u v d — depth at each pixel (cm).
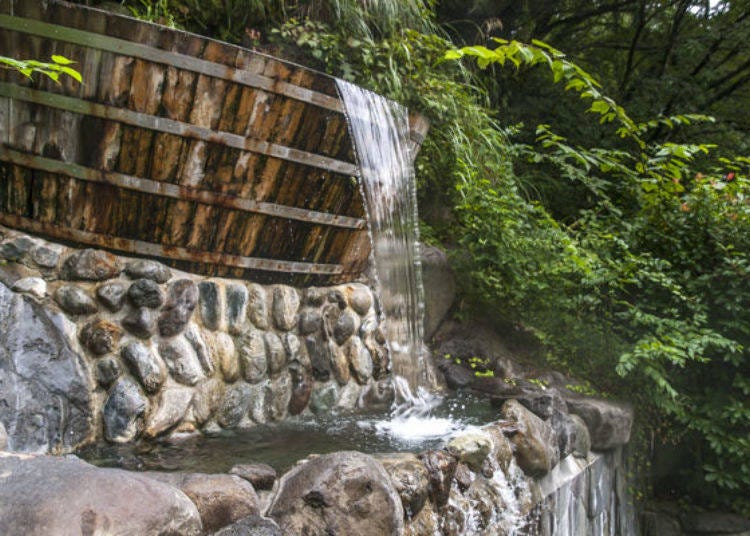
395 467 225
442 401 388
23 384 233
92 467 154
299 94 283
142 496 151
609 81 817
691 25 862
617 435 410
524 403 347
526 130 706
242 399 301
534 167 660
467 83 516
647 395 471
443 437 302
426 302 454
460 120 493
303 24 404
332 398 345
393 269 362
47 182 258
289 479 202
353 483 197
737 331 481
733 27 809
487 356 455
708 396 485
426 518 230
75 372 248
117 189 266
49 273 261
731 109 863
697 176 520
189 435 277
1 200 259
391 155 351
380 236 349
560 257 474
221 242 299
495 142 527
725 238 488
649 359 441
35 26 240
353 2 414
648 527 489
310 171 306
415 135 375
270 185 297
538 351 481
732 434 476
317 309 349
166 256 289
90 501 140
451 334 471
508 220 461
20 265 255
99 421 253
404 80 444
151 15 341
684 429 491
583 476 369
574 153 488
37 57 244
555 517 328
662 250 503
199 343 289
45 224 264
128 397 258
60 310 256
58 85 247
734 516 496
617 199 587
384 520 200
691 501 511
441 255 469
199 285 297
